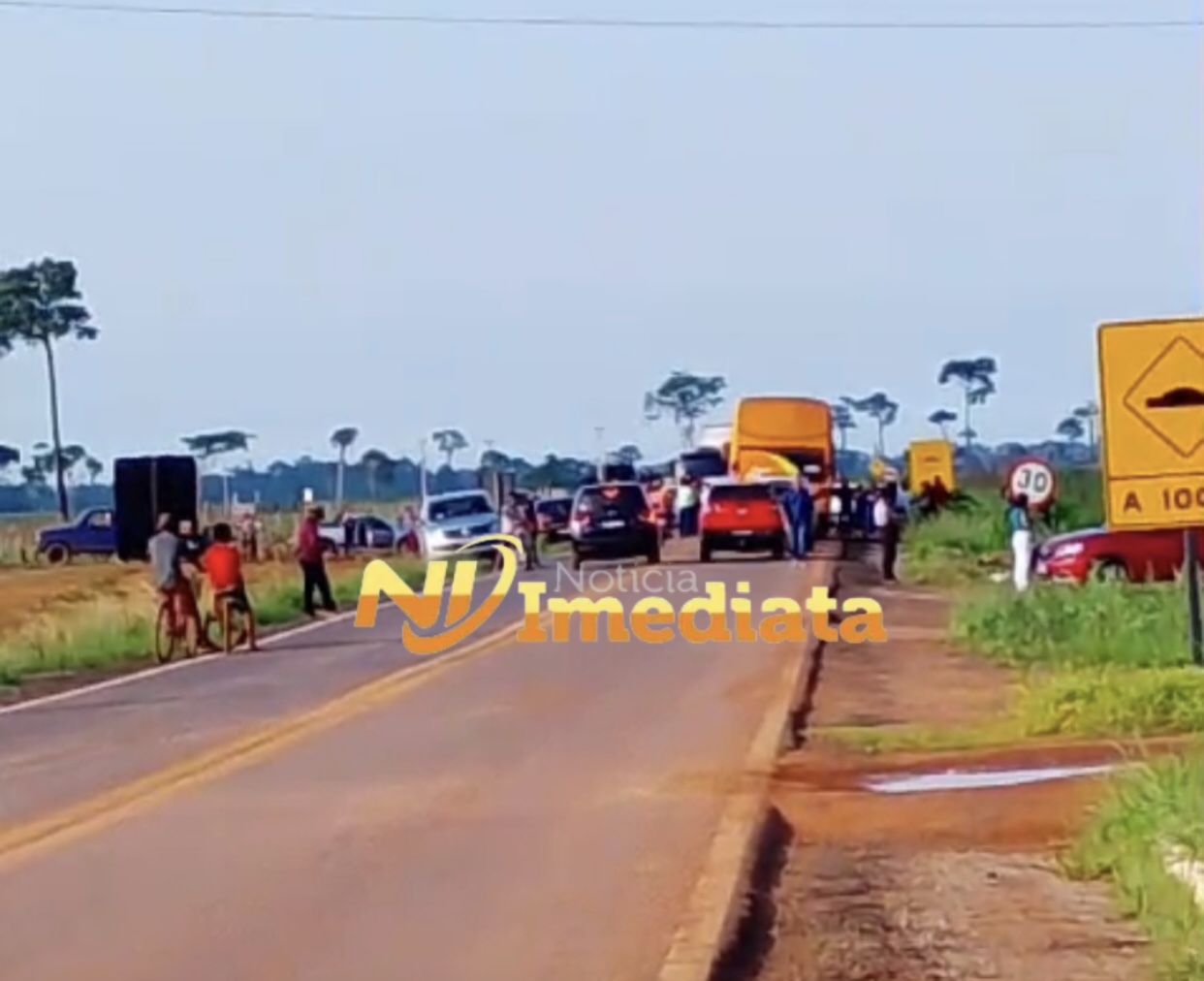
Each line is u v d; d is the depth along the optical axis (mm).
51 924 49031
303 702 96688
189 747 81562
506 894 50938
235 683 107625
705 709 88000
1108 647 99312
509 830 59938
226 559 129125
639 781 68312
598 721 85000
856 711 86938
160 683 110375
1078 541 139875
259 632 141750
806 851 57031
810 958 44719
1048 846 56844
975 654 109188
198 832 61344
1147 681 79062
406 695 97250
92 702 102375
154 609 149250
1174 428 81562
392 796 66938
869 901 50562
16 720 95625
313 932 47438
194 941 46781
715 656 110562
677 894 50250
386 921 48250
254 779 71625
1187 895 46250
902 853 56406
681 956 43594
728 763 71875
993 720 81688
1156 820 51688
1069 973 42906
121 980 43375
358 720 88125
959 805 62500
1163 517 81688
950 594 150625
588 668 106562
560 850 56531
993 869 54188
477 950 45031
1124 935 46406
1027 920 48188
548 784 68375
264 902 50844
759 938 46625
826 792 65500
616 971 42688
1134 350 81688
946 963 44094
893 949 45500
